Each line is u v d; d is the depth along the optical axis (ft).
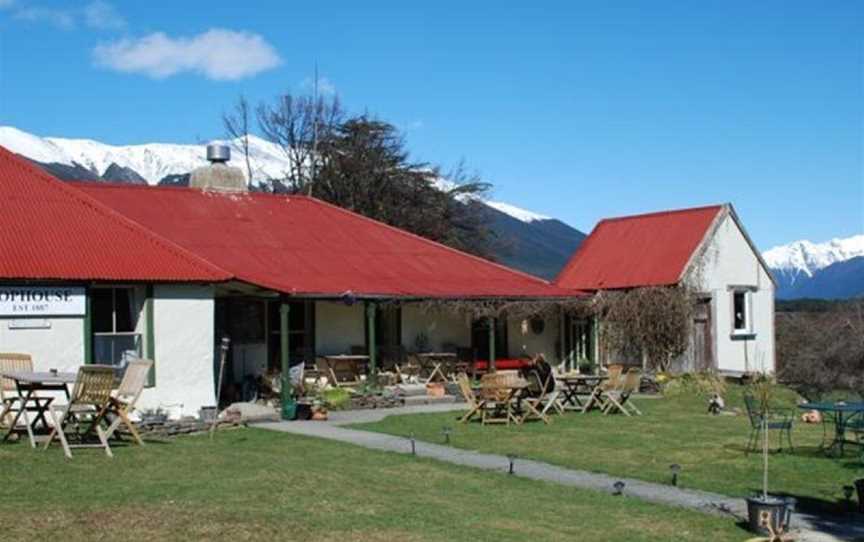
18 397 53.88
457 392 89.20
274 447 55.62
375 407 81.10
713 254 118.21
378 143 181.98
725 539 35.53
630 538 35.29
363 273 92.73
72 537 31.81
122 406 52.95
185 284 70.85
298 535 33.06
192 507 36.70
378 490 42.34
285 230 98.78
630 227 129.90
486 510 39.09
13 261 64.64
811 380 103.14
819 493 44.57
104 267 67.46
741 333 119.34
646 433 64.39
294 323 92.02
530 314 102.32
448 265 103.91
